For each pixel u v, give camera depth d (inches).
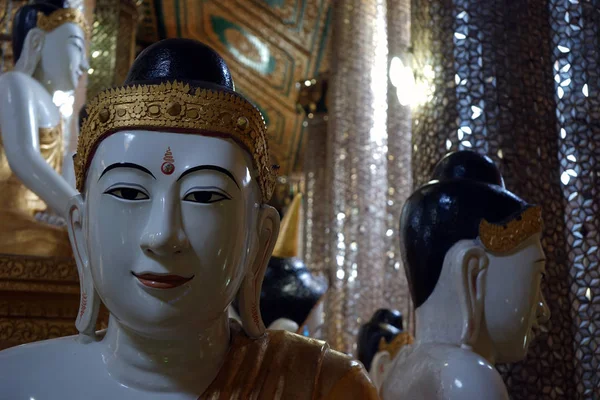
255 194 67.2
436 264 91.5
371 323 175.2
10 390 62.4
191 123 61.2
